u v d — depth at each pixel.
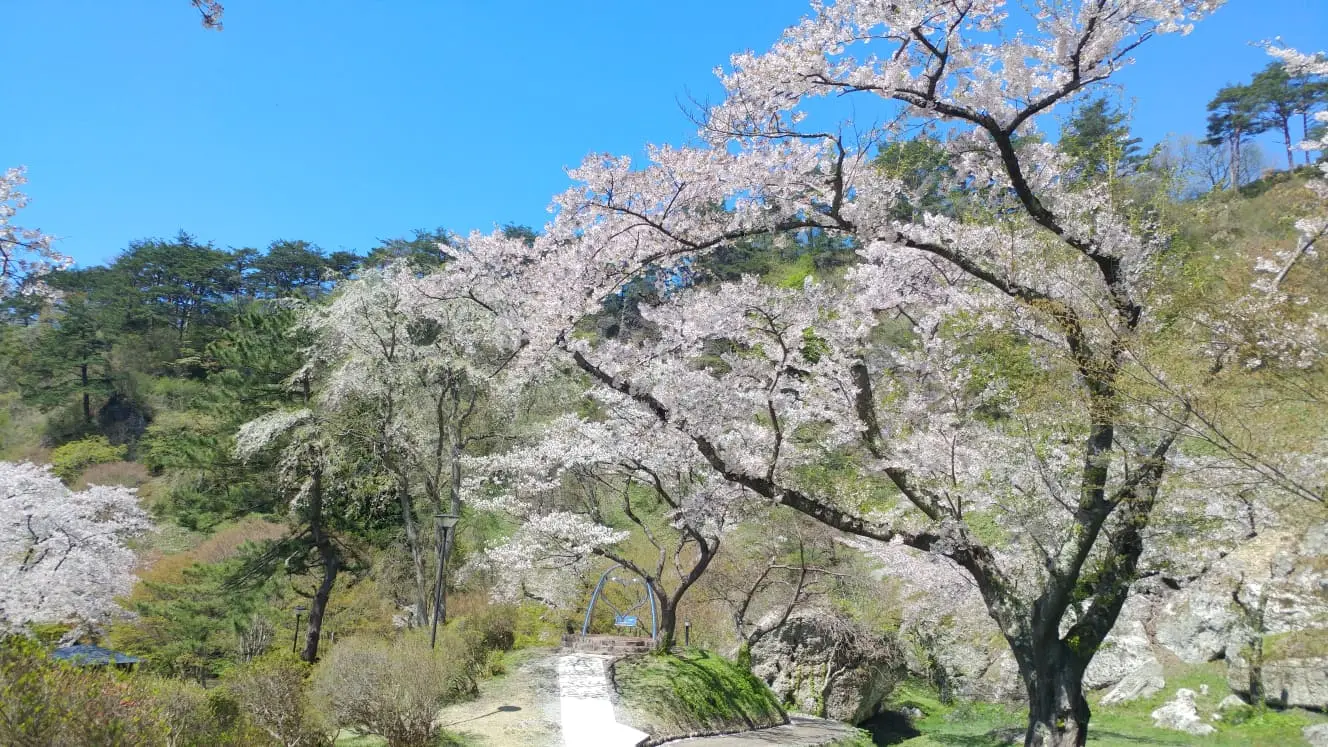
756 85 7.12
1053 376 7.44
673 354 9.22
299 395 23.08
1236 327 7.16
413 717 8.91
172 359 44.03
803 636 15.59
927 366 9.41
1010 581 8.36
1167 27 6.45
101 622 14.82
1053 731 7.42
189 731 6.90
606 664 12.27
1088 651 7.64
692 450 11.65
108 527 15.27
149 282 49.09
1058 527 8.52
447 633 12.60
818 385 9.19
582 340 8.75
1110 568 7.77
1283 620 13.23
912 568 13.37
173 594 20.50
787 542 16.25
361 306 20.00
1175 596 15.80
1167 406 6.55
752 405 8.93
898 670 16.30
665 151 7.48
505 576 15.15
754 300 8.98
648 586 13.75
